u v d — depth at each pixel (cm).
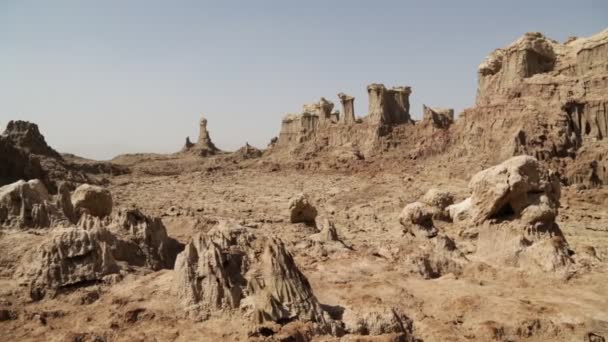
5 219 4081
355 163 12706
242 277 2977
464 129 10869
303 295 2791
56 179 9731
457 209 4953
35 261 3288
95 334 2614
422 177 10106
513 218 4466
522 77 10331
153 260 3938
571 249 4200
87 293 3122
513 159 4475
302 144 15525
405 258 4097
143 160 18338
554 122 9131
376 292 3366
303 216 5916
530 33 10450
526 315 3019
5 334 2677
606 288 3478
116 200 8619
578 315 3022
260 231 5616
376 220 7469
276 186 11519
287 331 2505
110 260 3434
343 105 14912
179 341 2542
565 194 7700
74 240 3356
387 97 14125
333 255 4450
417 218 4547
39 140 12156
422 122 13400
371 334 2791
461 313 3156
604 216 6750
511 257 4053
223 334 2600
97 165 14325
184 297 2875
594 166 8375
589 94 9356
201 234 3148
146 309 2844
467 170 9581
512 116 9631
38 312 2894
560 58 10375
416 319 3053
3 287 3192
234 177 13288
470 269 3988
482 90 11662
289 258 2909
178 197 9844
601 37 9588
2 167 7962
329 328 2703
